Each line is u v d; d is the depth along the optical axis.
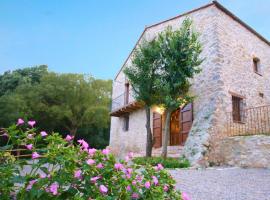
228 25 9.62
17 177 1.60
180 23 10.91
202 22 9.77
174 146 9.17
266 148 6.71
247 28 10.50
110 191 1.74
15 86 26.03
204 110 8.47
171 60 7.71
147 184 1.89
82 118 22.95
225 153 7.62
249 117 9.26
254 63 10.82
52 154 1.63
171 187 2.16
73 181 1.63
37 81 28.08
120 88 14.90
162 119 10.57
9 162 1.74
